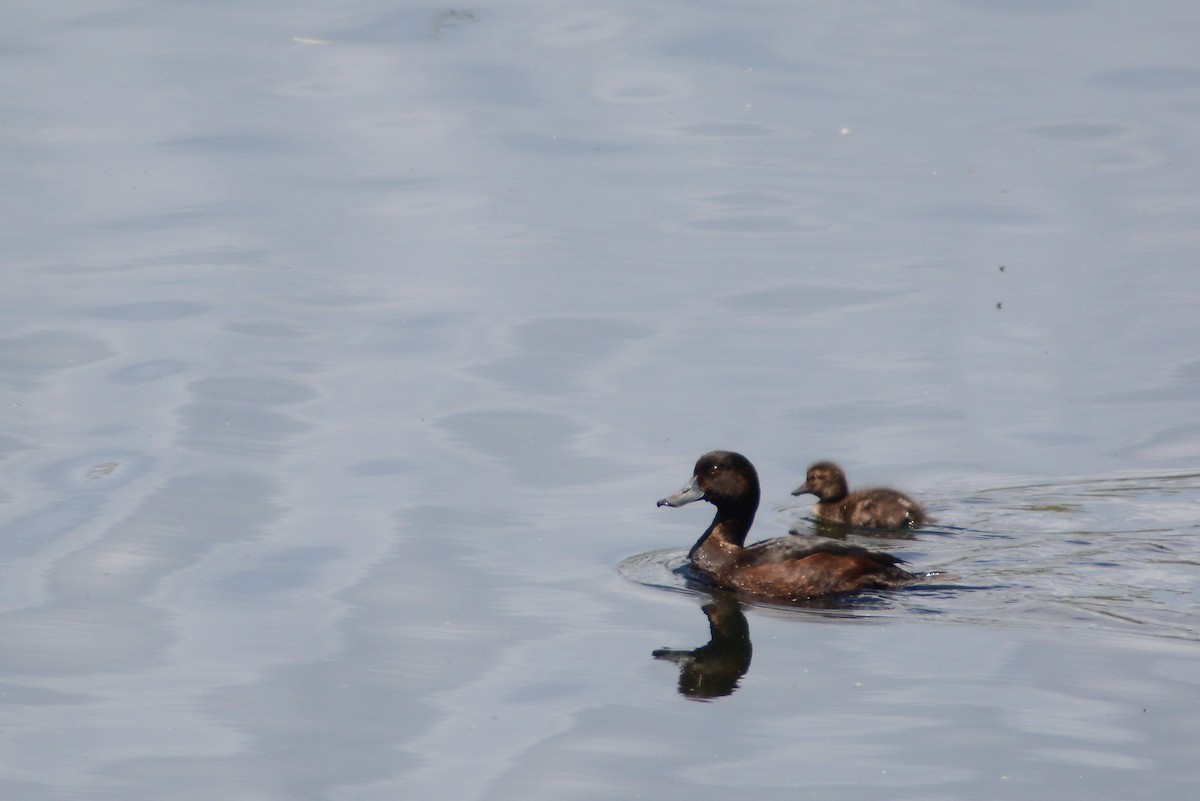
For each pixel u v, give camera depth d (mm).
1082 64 30062
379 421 16828
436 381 17906
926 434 16688
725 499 14234
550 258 21859
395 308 20094
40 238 22344
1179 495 15148
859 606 13102
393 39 31750
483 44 31359
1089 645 12070
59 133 26594
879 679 11586
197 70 29859
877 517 14961
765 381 18000
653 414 17078
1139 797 9797
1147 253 21844
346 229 22891
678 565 13969
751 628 12641
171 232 22688
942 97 28594
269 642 12242
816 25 32531
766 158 25859
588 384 17859
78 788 10156
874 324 19656
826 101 28484
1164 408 17188
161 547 13930
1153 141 26250
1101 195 24125
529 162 25734
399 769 10383
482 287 20766
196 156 25734
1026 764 10234
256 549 13922
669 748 10609
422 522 14523
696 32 32062
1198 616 12672
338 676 11695
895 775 10164
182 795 10070
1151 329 19359
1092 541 14281
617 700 11328
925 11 33531
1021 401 17453
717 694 11391
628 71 29984
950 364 18469
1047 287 20797
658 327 19516
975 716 10914
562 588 13352
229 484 15273
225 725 10977
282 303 20219
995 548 14234
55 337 19000
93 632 12383
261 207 23672
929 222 23203
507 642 12297
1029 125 27172
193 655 12023
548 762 10422
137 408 17047
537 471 15688
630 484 15422
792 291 20734
